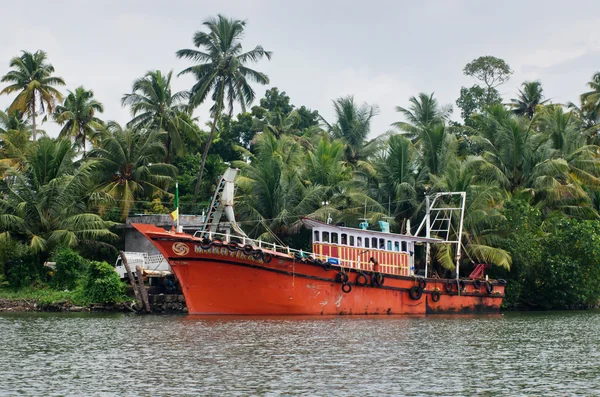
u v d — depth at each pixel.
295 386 21.70
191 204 64.06
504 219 53.72
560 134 65.31
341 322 37.62
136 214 59.94
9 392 20.83
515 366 25.28
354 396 20.64
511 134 60.03
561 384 22.38
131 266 48.88
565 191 57.22
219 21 61.44
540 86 81.62
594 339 32.75
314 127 74.75
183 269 38.84
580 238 53.56
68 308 45.41
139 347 28.30
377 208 53.97
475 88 87.69
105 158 59.16
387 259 44.34
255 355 26.62
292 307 39.78
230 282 38.88
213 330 33.44
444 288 45.62
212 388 21.41
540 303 55.72
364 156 66.56
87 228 51.97
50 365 24.62
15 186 52.00
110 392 20.88
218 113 61.66
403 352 27.86
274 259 38.94
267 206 52.56
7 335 31.97
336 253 41.97
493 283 48.09
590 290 54.34
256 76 61.75
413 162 56.81
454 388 21.70
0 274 49.81
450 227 54.12
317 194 52.38
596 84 81.25
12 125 70.19
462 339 32.06
